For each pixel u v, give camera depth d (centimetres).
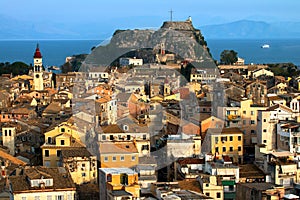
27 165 16275
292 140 17638
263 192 12544
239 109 19738
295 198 12306
